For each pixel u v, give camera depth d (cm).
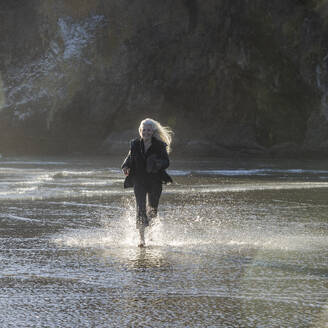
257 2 15988
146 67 15962
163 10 15738
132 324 1404
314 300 1631
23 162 10988
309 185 5919
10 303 1593
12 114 15575
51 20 15600
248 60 15988
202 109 16412
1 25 15888
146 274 1964
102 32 15612
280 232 2906
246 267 2084
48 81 15538
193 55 16062
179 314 1491
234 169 9019
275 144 16188
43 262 2159
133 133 15912
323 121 16038
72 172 7912
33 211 3753
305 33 16188
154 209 2673
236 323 1412
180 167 9600
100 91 15762
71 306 1564
